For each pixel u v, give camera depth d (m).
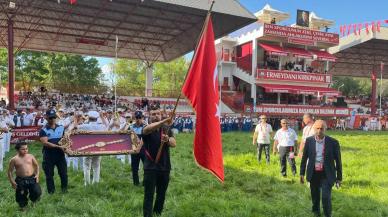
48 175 9.16
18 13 32.31
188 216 7.53
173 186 10.32
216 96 6.64
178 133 32.75
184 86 6.64
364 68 62.94
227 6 34.12
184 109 45.69
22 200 7.90
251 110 42.97
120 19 37.69
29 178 7.93
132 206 8.08
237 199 9.02
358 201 9.04
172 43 45.38
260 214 7.71
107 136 9.18
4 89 44.41
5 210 7.75
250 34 46.72
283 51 45.22
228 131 38.03
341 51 54.84
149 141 6.68
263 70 45.56
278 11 49.94
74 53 46.72
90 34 42.66
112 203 8.38
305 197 9.28
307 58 47.44
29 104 36.84
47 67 59.59
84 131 9.06
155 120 7.03
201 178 11.70
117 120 13.98
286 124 12.21
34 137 21.06
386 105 61.34
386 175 12.55
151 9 34.62
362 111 55.97
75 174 12.01
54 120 9.19
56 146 9.01
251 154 17.38
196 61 6.68
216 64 6.70
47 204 8.12
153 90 49.66
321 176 7.39
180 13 35.59
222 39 48.88
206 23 6.68
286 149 12.06
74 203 8.21
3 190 9.58
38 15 35.50
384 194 9.80
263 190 10.16
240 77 47.66
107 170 12.81
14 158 7.95
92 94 46.09
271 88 44.91
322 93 47.44
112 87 49.34
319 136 7.38
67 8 34.25
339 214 7.93
